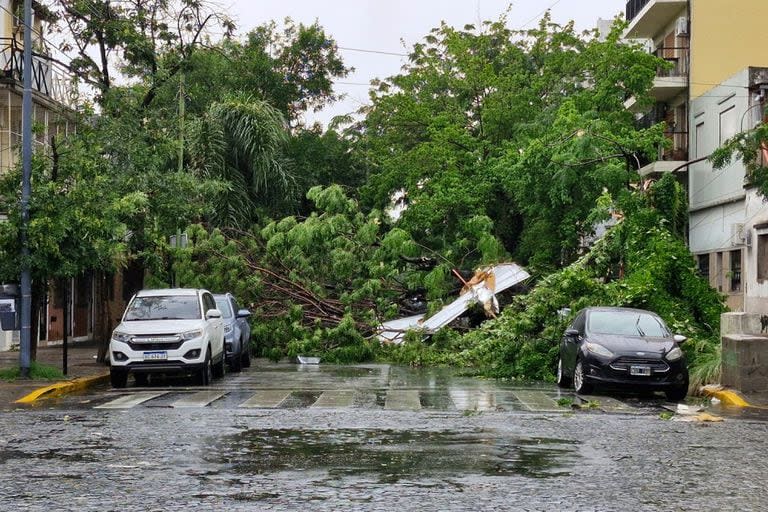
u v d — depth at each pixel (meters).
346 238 32.59
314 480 9.47
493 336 25.75
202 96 47.41
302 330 29.64
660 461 10.65
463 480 9.47
